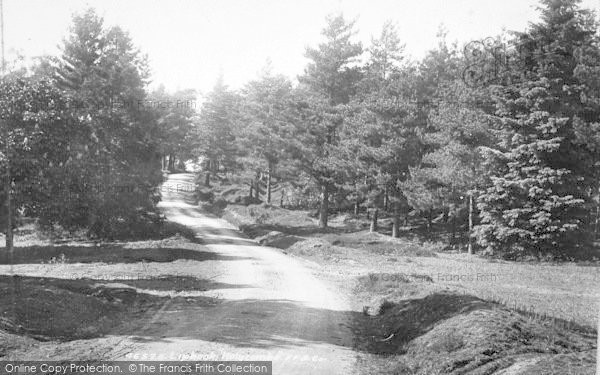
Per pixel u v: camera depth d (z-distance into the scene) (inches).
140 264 1120.8
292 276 1013.2
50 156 1074.1
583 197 1327.5
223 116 3139.8
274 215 2268.7
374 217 1844.2
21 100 1020.5
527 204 1328.7
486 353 407.5
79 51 1605.6
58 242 1526.8
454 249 1577.3
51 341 506.3
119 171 1589.6
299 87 2143.2
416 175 1609.3
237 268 1106.1
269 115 2482.8
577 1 1343.5
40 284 746.2
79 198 1309.1
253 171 2689.5
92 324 582.2
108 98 1594.5
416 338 512.7
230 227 2129.7
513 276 1014.4
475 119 1441.9
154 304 719.7
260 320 632.4
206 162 3432.6
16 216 1071.0
